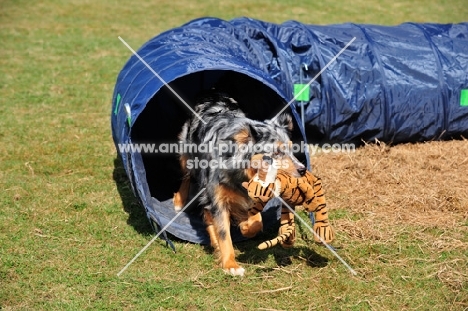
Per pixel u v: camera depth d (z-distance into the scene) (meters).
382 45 10.66
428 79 10.42
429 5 23.47
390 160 9.97
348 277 6.80
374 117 10.37
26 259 7.10
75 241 7.57
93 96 13.71
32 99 13.37
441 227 7.93
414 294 6.46
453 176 9.38
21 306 6.21
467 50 10.83
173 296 6.40
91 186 9.20
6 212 8.29
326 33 10.83
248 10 22.55
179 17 21.62
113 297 6.39
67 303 6.25
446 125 10.62
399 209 8.41
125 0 24.22
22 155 10.33
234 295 6.44
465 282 6.66
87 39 18.75
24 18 21.19
